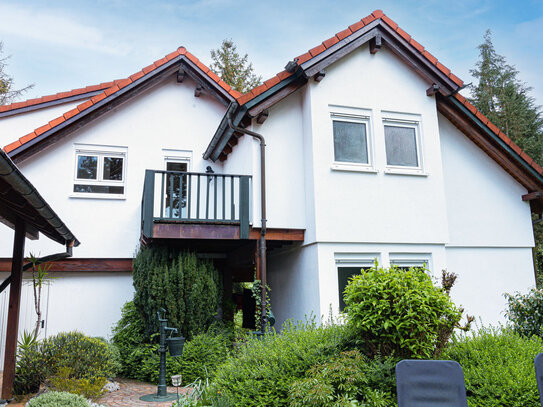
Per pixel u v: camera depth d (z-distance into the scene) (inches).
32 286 409.7
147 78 458.6
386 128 392.5
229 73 1062.4
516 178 440.8
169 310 345.7
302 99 388.8
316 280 350.9
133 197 452.4
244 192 355.9
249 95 347.3
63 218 428.5
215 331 373.7
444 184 416.8
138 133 467.5
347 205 362.0
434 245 382.0
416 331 209.0
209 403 217.0
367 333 223.3
